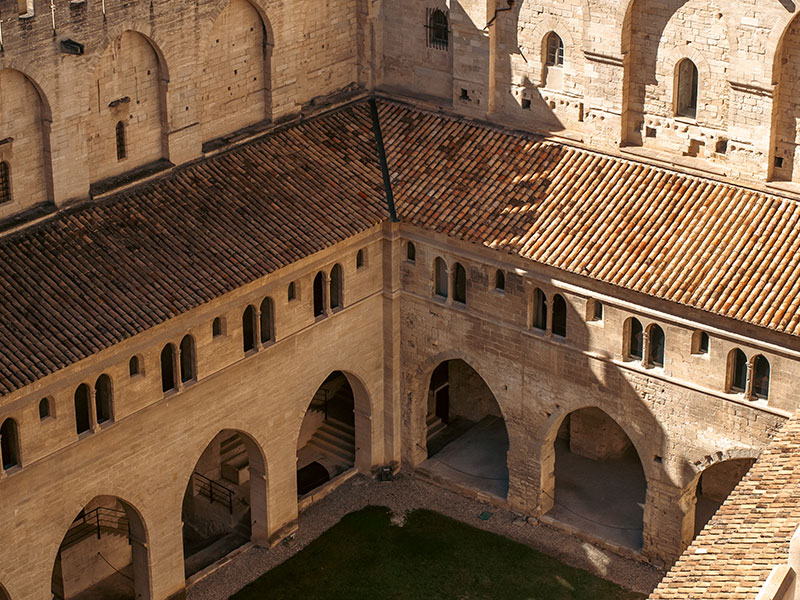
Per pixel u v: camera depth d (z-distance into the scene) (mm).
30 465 55188
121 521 66125
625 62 63906
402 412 71938
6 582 56031
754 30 59656
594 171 65438
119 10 59250
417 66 71250
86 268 58250
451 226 65438
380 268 68750
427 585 64625
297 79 68875
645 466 64125
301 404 66688
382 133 70562
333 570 65750
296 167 66938
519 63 67562
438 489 71688
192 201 63125
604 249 61969
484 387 76438
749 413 59875
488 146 68188
